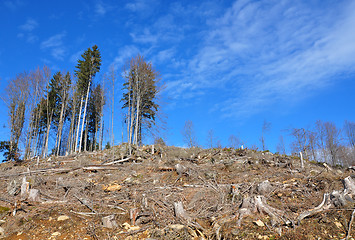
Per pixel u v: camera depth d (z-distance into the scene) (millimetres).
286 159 15789
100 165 15734
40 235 6766
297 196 8594
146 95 28891
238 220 6645
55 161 20609
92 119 39188
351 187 7672
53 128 36844
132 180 12312
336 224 6086
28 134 31078
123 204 8828
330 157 33281
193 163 15266
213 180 11531
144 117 31266
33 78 31438
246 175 12164
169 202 8688
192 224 6809
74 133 36062
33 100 31297
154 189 10367
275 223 6367
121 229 7090
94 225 7238
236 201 8266
